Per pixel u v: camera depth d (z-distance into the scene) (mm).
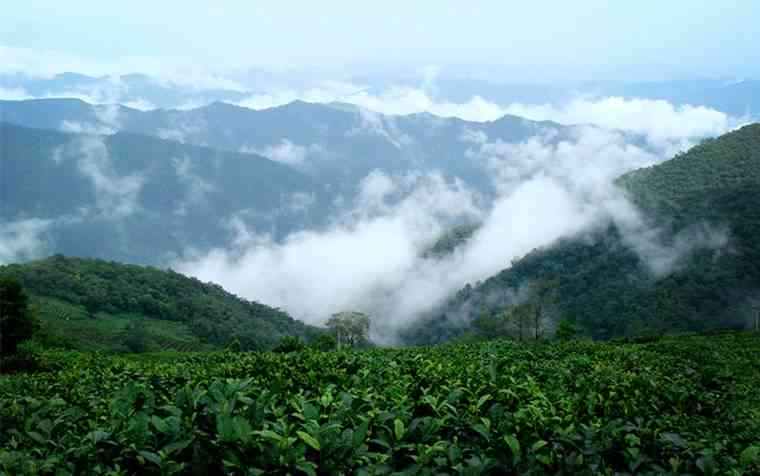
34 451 6461
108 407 8555
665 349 29469
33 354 34406
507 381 10273
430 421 6746
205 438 5906
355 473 5742
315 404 7980
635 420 7793
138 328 123938
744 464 6770
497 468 6137
